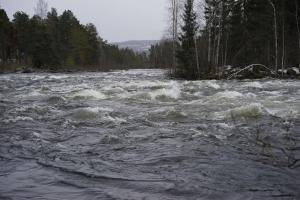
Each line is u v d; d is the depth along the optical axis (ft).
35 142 26.05
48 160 21.70
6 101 49.01
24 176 18.88
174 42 127.65
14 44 209.36
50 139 27.20
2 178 18.57
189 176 18.98
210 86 70.38
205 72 110.63
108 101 48.88
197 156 22.53
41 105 44.75
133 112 39.42
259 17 120.06
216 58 113.60
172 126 31.68
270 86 70.08
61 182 18.03
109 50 385.09
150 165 20.89
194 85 73.56
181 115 36.29
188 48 120.67
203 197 16.25
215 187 17.40
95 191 16.87
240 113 35.65
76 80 99.60
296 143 25.53
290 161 21.42
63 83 86.38
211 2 120.16
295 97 48.78
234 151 23.61
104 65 290.15
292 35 119.03
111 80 100.01
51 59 210.59
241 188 17.28
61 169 19.99
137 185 17.66
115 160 21.86
